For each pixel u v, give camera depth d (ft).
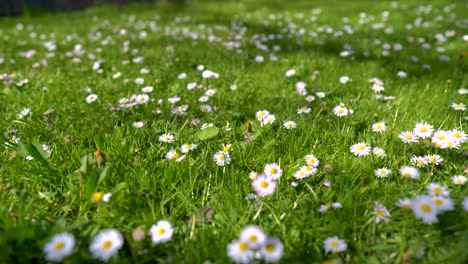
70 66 3.15
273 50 3.51
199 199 1.47
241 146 1.73
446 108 1.98
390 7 6.16
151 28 5.16
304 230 1.31
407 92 2.29
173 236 1.31
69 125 1.97
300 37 4.22
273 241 1.15
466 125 1.85
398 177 1.52
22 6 8.90
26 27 6.15
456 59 3.05
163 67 2.91
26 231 1.22
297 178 1.53
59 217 1.37
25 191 1.43
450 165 1.54
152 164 1.60
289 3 8.48
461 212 1.30
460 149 1.59
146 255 1.24
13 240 1.21
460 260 1.15
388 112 2.00
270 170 1.49
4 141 1.78
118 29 5.13
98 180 1.37
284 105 2.17
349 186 1.48
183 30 4.72
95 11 8.87
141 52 3.55
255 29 4.82
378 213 1.28
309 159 1.58
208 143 1.73
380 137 1.77
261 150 1.71
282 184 1.51
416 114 1.98
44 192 1.46
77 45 3.80
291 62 3.07
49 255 1.13
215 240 1.27
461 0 6.22
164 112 2.09
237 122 2.02
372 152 1.64
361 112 2.03
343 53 2.96
